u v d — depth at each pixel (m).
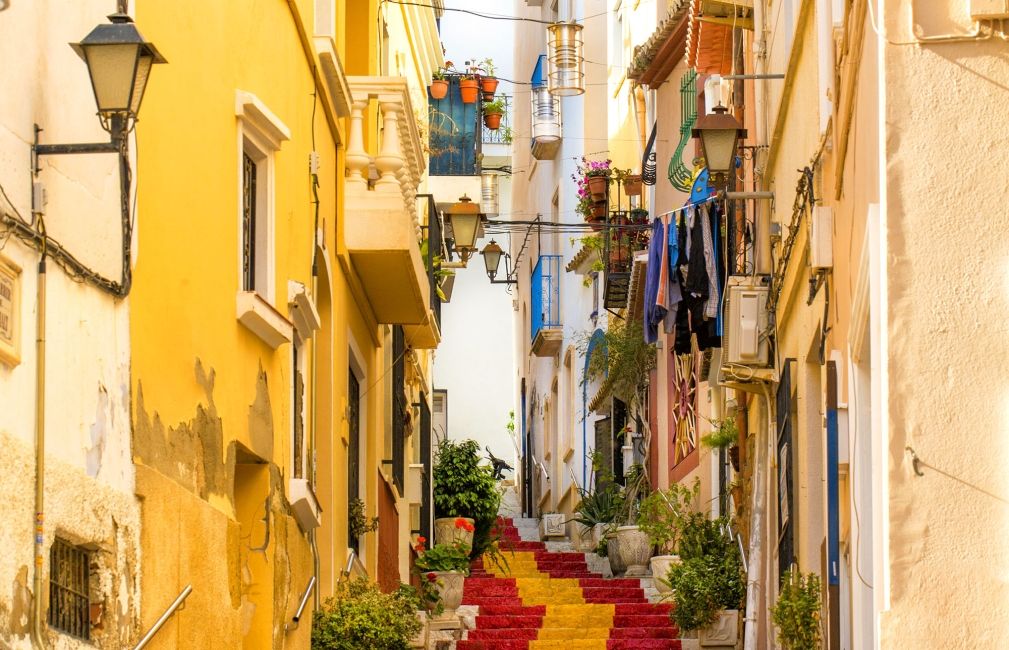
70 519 6.42
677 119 22.23
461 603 19.42
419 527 19.72
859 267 7.95
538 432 35.25
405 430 19.11
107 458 6.91
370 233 13.81
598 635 17.55
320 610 12.09
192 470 8.29
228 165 9.24
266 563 10.09
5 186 5.89
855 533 8.41
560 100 32.41
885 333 6.64
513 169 40.94
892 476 6.54
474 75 23.80
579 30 26.91
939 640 6.42
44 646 6.11
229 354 9.14
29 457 6.03
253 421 9.69
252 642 9.99
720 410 19.19
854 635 8.38
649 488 24.23
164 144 7.88
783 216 12.91
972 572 6.45
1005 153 6.70
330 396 12.90
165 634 7.62
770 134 14.23
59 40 6.47
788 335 12.84
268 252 10.22
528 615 18.72
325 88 12.55
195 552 8.14
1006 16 6.73
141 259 7.45
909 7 6.81
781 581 12.95
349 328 14.23
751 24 15.66
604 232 25.08
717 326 15.53
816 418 11.64
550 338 32.00
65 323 6.44
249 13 9.80
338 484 13.25
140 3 7.50
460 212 18.73
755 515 14.34
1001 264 6.64
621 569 22.39
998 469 6.51
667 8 23.03
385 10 17.91
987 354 6.59
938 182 6.70
